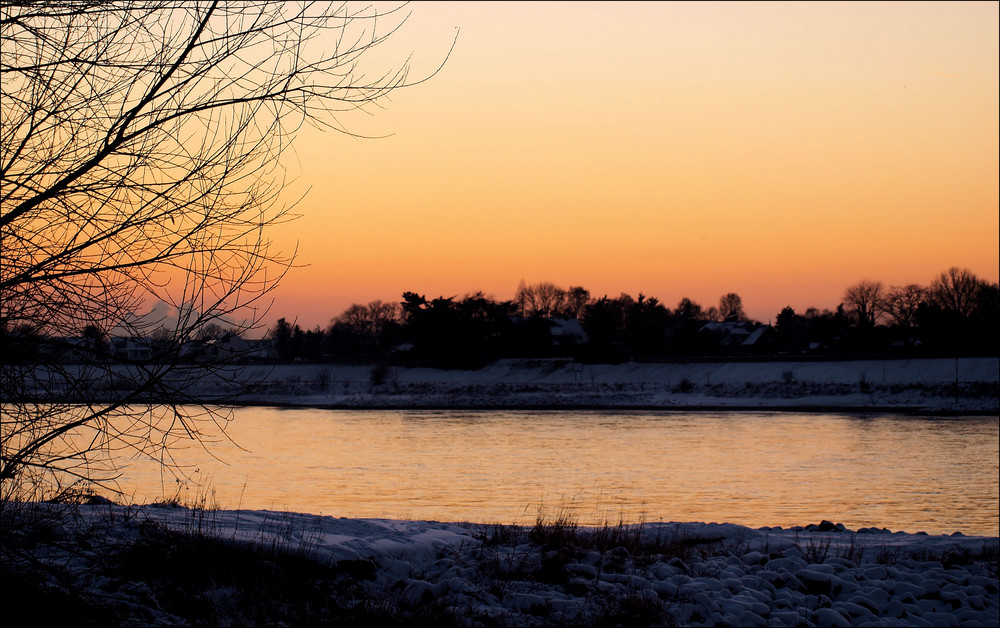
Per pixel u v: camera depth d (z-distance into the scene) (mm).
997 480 36438
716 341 136750
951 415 72250
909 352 110562
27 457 6773
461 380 115125
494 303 125875
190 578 8938
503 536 13344
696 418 73062
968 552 14141
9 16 6512
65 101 6633
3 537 7238
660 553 12891
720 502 30656
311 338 128875
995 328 114438
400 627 8750
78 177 6766
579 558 11883
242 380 7301
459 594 10117
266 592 9047
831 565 12547
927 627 10422
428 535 13078
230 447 49688
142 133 6832
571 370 113000
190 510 13469
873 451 47594
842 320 136500
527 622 9406
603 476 37906
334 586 9758
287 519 13227
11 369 6520
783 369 98375
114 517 10648
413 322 124062
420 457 45281
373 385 109062
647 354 124875
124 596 8094
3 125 6527
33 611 6914
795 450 48469
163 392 6949
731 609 10203
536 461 43562
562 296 176125
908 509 29328
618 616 9648
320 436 57969
